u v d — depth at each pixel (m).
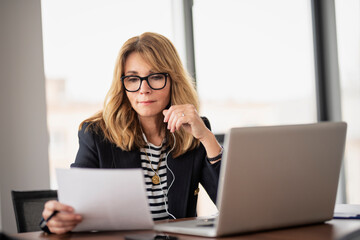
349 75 4.40
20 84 3.12
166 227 1.33
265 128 1.23
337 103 4.46
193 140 1.91
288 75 4.27
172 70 1.95
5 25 3.09
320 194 1.37
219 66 3.87
